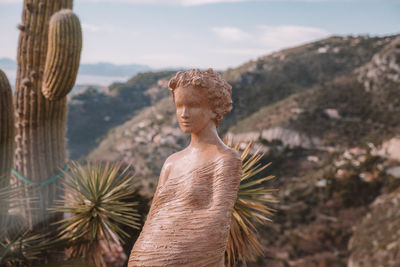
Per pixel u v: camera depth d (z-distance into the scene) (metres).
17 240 3.84
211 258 1.20
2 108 3.59
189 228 1.23
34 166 5.11
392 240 17.89
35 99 5.18
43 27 5.10
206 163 1.35
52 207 4.85
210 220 1.24
